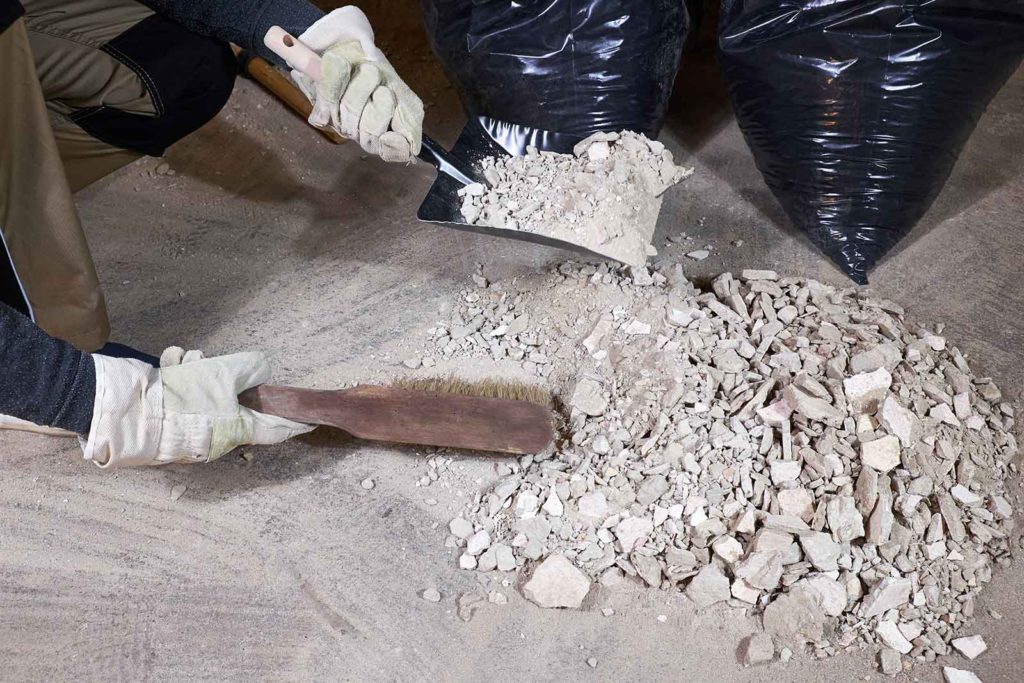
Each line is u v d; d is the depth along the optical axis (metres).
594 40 2.01
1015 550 1.58
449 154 1.92
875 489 1.53
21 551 1.60
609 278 1.92
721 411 1.69
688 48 2.56
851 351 1.78
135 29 1.86
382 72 1.71
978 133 2.38
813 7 1.86
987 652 1.45
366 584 1.55
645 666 1.44
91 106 1.91
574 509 1.60
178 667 1.44
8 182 1.62
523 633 1.48
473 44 2.07
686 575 1.52
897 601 1.47
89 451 1.39
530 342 1.90
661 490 1.58
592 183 1.84
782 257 2.10
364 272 2.13
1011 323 1.93
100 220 2.31
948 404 1.71
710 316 1.87
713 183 2.31
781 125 1.98
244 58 2.27
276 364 1.94
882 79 1.84
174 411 1.45
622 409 1.73
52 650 1.46
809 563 1.50
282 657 1.45
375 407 1.66
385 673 1.43
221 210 2.33
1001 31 1.81
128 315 2.06
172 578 1.56
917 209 2.00
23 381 1.30
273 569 1.57
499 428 1.67
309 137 2.49
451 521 1.64
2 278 1.62
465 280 2.07
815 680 1.42
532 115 2.08
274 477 1.72
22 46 1.51
